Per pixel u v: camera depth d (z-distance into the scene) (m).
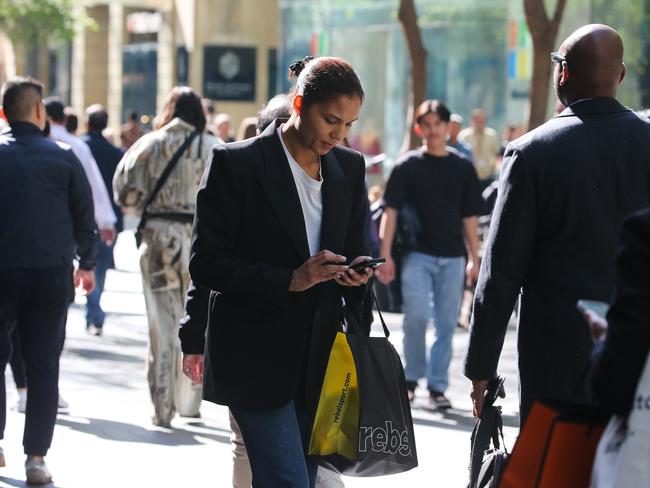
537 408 8.85
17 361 21.50
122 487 16.67
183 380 20.88
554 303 10.57
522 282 10.83
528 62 47.25
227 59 79.25
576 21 44.06
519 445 8.91
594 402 8.66
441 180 22.53
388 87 52.75
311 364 11.05
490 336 10.80
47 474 16.67
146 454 18.61
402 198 22.58
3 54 107.25
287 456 10.91
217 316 11.07
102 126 33.38
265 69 80.12
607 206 10.54
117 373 25.84
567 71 10.91
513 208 10.66
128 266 49.47
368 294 11.55
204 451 18.88
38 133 17.00
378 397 11.12
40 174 16.62
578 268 10.53
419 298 22.47
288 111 12.81
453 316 22.62
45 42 82.94
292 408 11.09
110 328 32.59
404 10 33.59
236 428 13.70
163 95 84.94
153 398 20.47
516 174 10.67
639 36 42.66
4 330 16.88
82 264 17.83
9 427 20.34
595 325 8.76
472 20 49.19
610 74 10.80
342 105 10.50
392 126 52.56
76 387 24.22
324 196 11.18
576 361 10.45
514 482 8.89
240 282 10.72
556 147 10.62
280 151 11.07
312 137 10.67
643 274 7.92
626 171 10.59
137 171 19.81
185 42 81.31
